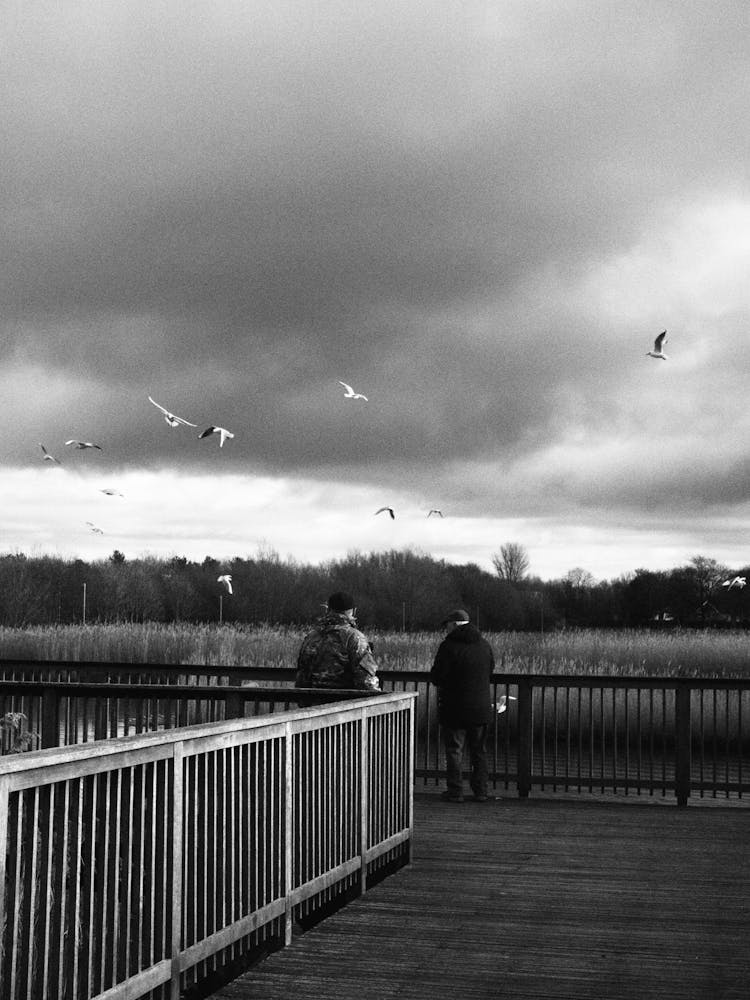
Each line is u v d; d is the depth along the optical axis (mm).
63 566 70250
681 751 11039
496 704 11445
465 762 14750
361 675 8875
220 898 5062
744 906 6762
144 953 4418
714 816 10297
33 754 3590
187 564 78875
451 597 87812
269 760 5582
